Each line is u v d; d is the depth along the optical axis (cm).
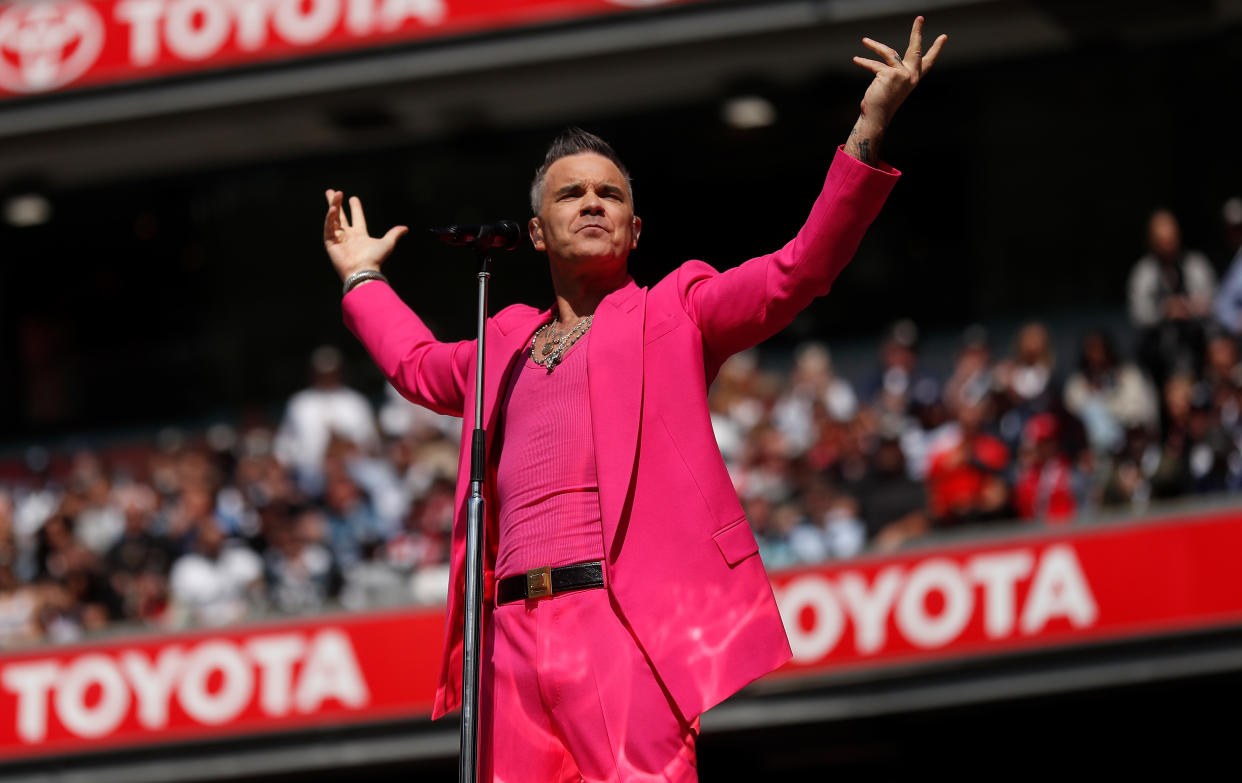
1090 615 2894
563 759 1037
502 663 1052
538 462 1058
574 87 4069
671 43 3769
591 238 1086
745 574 1015
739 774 3278
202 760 3234
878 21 3719
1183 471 3022
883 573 3000
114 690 3278
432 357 1200
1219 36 4081
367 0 3928
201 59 4000
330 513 3622
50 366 5406
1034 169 4628
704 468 1024
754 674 988
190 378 5309
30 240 5394
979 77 4238
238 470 3978
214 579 3494
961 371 3656
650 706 996
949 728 3206
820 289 1003
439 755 3148
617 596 1004
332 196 1295
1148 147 4516
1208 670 2828
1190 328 3284
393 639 3188
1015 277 4628
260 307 5259
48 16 4088
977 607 2948
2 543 3869
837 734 3192
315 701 3194
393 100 4106
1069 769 3173
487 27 3853
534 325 1133
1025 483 3153
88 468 4391
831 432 3459
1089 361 3456
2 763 3284
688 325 1049
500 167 4934
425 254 4966
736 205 4928
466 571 1048
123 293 5378
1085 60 4094
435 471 3559
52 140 4238
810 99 4191
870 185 980
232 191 5278
